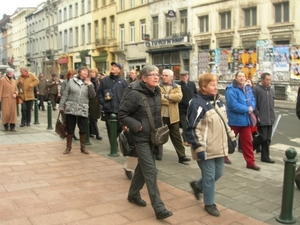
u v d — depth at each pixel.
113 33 40.09
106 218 4.43
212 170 4.57
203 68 28.30
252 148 6.92
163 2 31.84
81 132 7.96
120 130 8.23
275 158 7.92
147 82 4.56
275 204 4.99
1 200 5.01
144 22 34.69
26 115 12.36
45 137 10.02
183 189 5.59
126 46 37.12
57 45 55.72
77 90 7.68
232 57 25.91
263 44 23.86
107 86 8.23
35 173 6.37
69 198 5.12
